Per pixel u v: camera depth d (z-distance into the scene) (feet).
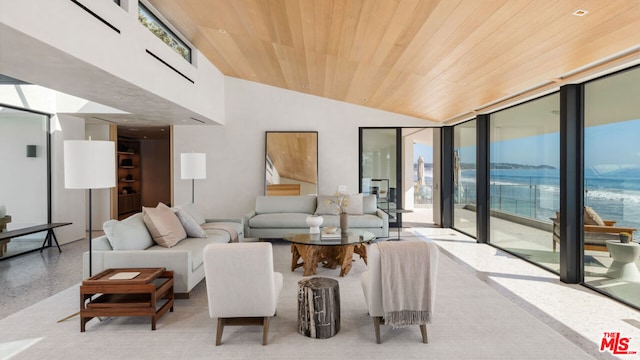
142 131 31.09
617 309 11.03
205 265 8.75
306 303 9.44
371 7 10.52
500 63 12.49
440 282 13.82
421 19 10.39
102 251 11.77
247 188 25.34
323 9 11.49
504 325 10.02
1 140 17.99
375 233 20.49
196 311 11.18
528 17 8.98
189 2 13.98
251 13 13.43
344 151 25.44
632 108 10.96
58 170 20.97
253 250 8.73
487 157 20.79
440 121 25.91
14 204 18.52
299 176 25.26
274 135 25.29
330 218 20.85
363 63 15.96
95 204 26.48
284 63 19.04
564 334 9.46
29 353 8.59
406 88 18.31
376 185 26.09
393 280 8.89
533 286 13.25
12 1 8.23
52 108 20.76
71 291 13.04
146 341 9.22
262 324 9.21
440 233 24.39
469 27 10.19
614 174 11.64
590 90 12.78
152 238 13.57
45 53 9.96
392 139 26.09
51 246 20.54
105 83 13.26
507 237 18.71
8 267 16.28
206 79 21.61
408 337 9.39
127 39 13.00
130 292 9.83
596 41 9.80
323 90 23.34
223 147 25.36
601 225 12.30
